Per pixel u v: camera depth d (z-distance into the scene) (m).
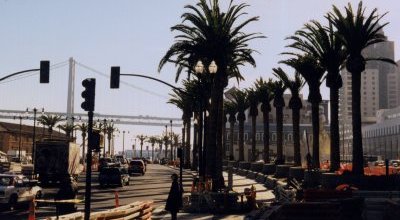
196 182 32.38
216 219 21.09
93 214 13.88
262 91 66.81
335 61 38.25
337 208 14.48
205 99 37.31
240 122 84.19
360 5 34.59
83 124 137.88
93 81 14.40
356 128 33.69
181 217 21.91
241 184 46.38
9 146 132.12
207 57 37.56
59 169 41.88
